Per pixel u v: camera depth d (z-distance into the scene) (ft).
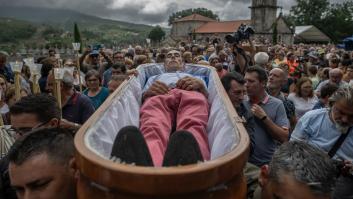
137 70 19.24
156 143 10.24
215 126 10.98
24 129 10.43
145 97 15.19
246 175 9.32
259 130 14.93
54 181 7.04
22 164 6.94
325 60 57.57
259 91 16.05
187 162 6.55
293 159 7.02
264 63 27.66
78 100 17.67
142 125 12.01
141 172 5.16
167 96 14.06
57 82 15.39
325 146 12.67
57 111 10.78
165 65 22.86
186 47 63.26
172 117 13.96
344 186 11.48
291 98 24.36
